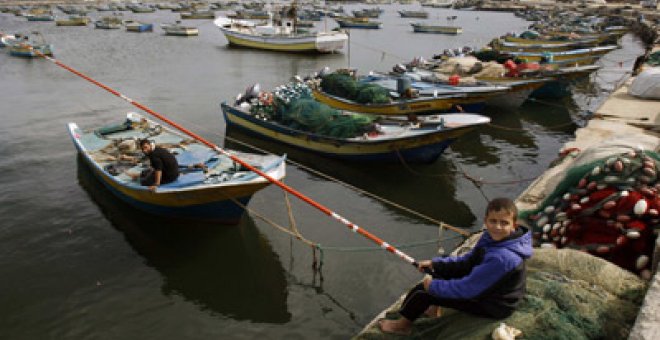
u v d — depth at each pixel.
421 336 4.05
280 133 14.85
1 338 6.94
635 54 38.69
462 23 68.19
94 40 41.88
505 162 14.19
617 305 3.92
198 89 23.53
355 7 103.19
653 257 4.66
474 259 3.76
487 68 20.03
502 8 94.44
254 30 41.09
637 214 5.24
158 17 69.62
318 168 13.62
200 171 9.60
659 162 5.76
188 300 7.92
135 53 35.06
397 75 21.11
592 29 50.41
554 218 6.09
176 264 8.88
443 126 12.39
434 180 12.80
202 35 48.53
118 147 11.47
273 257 9.08
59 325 7.21
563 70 19.56
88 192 11.57
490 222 3.50
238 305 7.81
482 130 17.48
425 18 75.81
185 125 17.48
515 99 19.48
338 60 34.12
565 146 10.60
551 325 3.59
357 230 6.11
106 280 8.32
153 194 9.09
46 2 89.94
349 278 8.39
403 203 11.48
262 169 9.49
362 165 13.52
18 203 10.92
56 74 26.42
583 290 4.06
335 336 7.13
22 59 31.34
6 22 56.78
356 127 13.16
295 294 8.05
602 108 14.15
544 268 4.53
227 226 9.97
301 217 10.54
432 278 4.14
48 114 18.41
